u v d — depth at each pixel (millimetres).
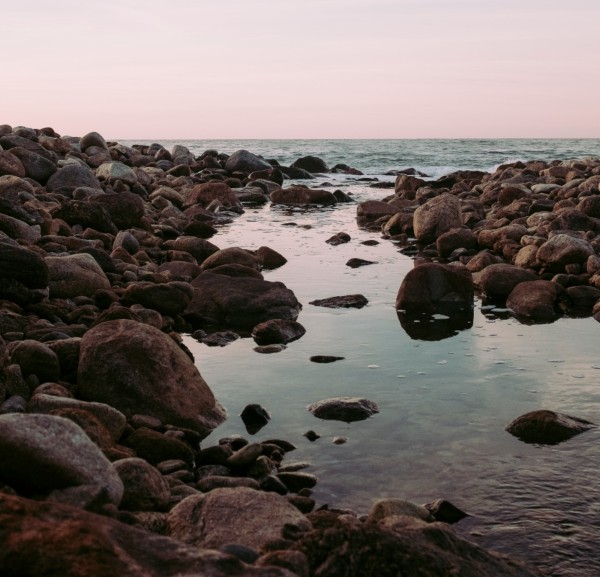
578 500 5043
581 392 7066
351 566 3365
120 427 5555
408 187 27750
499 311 10359
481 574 3582
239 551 3461
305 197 25500
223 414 6582
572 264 11867
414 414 6578
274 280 12320
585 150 62250
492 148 67312
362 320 9852
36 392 5875
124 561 2865
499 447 5887
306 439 6098
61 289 9477
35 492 3857
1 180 15656
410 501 4977
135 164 30469
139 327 6633
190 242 14344
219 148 77188
